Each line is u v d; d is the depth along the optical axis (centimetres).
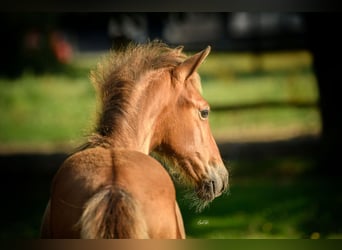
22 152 1750
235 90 2452
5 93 2447
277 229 1109
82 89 2550
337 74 1505
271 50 2555
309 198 1275
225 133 1906
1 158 1673
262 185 1389
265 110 2156
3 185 1452
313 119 1989
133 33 1662
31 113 2245
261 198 1297
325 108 1516
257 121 2045
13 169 1568
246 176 1466
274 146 1702
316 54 1525
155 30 2330
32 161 1652
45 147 1836
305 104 1964
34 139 1942
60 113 2245
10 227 1150
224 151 1691
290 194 1311
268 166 1534
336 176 1438
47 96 2453
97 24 1758
